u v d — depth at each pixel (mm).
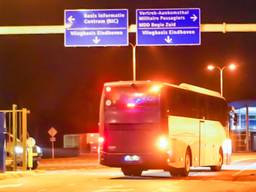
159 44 33125
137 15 33188
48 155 72312
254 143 95500
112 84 27766
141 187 22188
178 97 28750
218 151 34719
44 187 22594
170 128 27438
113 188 21812
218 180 25984
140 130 27250
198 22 32750
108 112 27672
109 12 33250
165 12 33094
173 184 23594
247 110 92750
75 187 22453
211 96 33812
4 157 30609
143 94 27344
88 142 80875
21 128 35156
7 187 22734
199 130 31438
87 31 33250
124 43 33281
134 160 27219
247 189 21172
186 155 29297
